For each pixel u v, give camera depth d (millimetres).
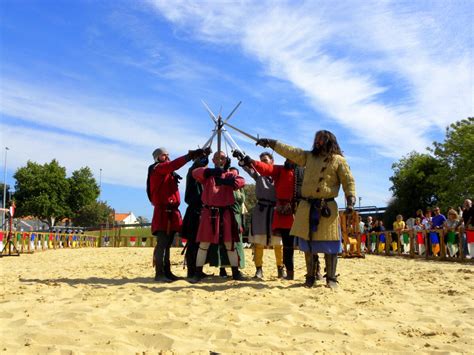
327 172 6367
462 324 4422
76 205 72688
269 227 7383
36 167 70000
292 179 7148
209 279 7449
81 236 33281
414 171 51062
